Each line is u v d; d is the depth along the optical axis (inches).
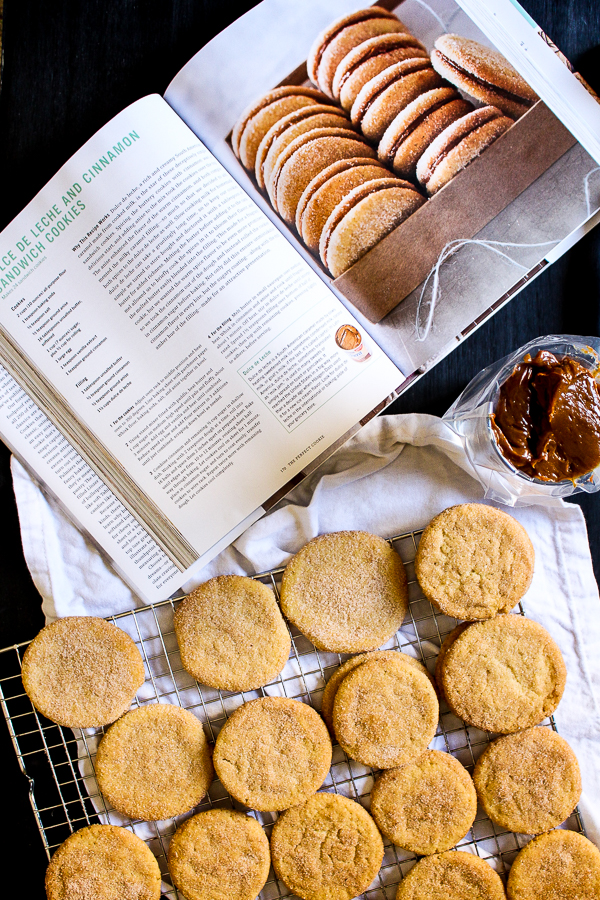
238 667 26.9
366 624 26.9
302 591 27.0
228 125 26.7
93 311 27.1
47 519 27.8
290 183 27.0
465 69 26.8
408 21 26.6
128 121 26.3
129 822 27.4
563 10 27.7
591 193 27.1
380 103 26.8
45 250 26.9
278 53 26.6
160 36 27.2
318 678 27.7
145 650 27.7
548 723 27.7
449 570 26.8
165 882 27.3
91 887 26.5
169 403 27.4
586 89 26.9
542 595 27.8
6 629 27.9
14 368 27.4
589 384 25.7
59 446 27.6
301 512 27.7
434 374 28.0
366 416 27.6
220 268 26.9
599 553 28.1
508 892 26.8
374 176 27.0
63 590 27.7
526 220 27.2
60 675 26.9
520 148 27.0
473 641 26.9
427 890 26.6
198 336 27.1
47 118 27.3
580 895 26.6
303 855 26.6
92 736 27.4
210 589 27.0
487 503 28.0
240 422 27.5
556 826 26.9
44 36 27.2
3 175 27.3
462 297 27.4
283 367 27.3
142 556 27.8
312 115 26.8
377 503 28.0
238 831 26.6
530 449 25.9
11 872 27.6
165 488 27.6
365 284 27.3
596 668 27.7
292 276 27.1
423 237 27.2
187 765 26.8
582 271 27.9
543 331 28.0
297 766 26.6
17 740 27.6
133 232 26.7
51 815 27.7
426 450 28.0
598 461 25.5
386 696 26.6
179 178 26.6
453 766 26.8
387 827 26.7
